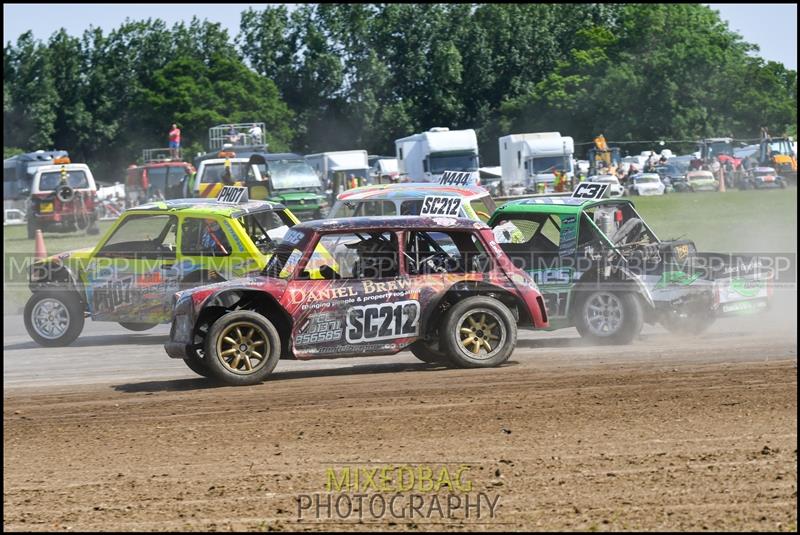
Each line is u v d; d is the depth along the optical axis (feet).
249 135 321.93
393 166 369.09
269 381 61.52
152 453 44.78
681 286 75.87
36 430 49.73
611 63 416.67
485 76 499.10
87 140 549.95
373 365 67.62
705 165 318.65
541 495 37.09
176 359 72.49
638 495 36.76
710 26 433.07
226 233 77.25
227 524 34.83
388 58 518.37
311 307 61.05
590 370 61.26
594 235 75.87
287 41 542.98
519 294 64.34
